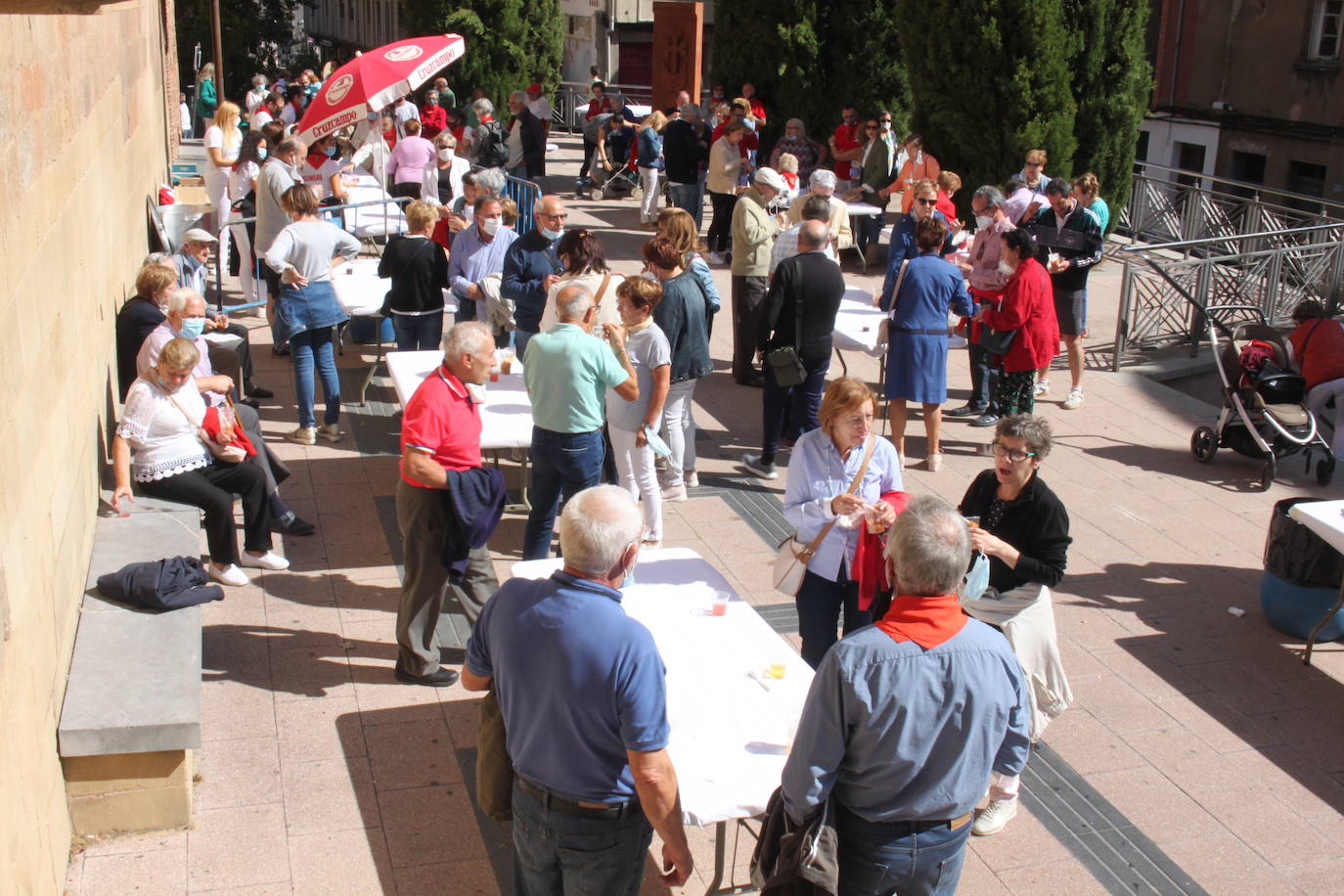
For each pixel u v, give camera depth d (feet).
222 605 20.43
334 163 43.83
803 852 10.37
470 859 14.78
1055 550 15.15
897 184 44.29
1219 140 73.26
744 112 47.29
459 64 78.69
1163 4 75.97
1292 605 20.66
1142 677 19.57
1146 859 15.30
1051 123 43.96
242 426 22.18
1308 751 17.75
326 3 181.27
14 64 13.62
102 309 21.12
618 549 10.63
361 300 28.89
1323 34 66.18
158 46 49.49
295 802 15.62
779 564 16.16
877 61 53.62
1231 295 40.70
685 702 13.64
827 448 15.90
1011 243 27.58
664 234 24.58
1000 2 43.45
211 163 43.19
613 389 21.13
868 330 28.78
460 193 47.91
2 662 11.43
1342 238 42.65
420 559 17.60
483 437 21.08
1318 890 14.88
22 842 11.85
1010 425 15.02
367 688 18.22
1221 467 28.99
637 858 11.36
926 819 10.56
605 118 62.34
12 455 12.48
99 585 16.83
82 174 19.25
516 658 10.76
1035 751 17.47
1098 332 39.93
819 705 10.27
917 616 10.25
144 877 14.19
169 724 14.32
